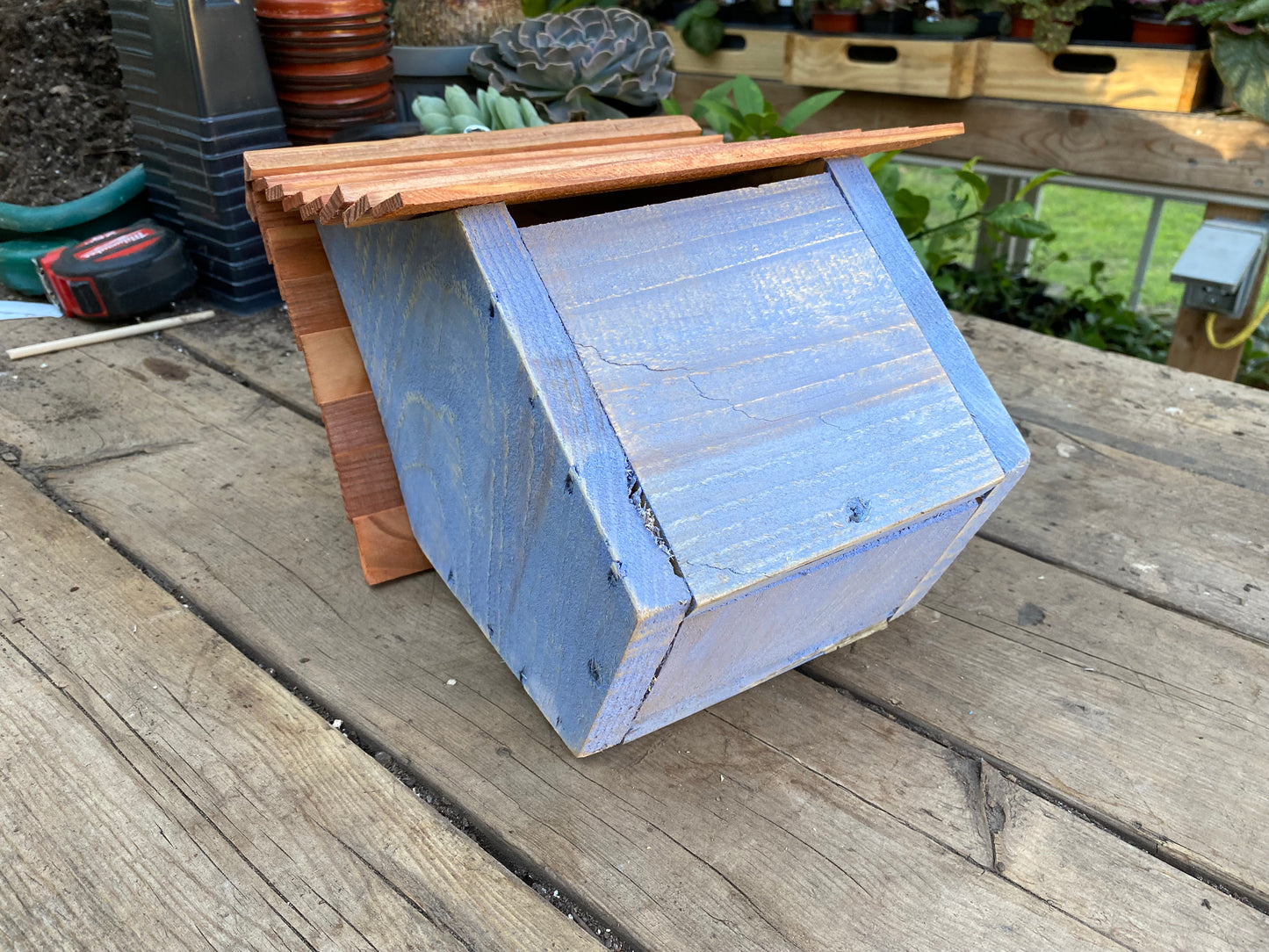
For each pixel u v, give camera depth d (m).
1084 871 0.77
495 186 0.65
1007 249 2.86
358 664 0.96
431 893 0.73
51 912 0.71
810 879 0.76
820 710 0.93
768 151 0.78
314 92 1.83
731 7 2.62
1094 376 1.58
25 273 1.82
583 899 0.74
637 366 0.70
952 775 0.86
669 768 0.85
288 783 0.82
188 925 0.70
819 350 0.78
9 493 1.22
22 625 0.99
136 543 1.13
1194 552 1.17
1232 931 0.73
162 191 1.85
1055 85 2.10
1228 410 1.48
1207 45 1.97
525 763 0.85
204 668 0.94
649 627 0.65
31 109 1.89
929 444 0.79
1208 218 2.02
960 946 0.71
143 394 1.49
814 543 0.70
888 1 2.20
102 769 0.82
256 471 1.29
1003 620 1.06
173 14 1.57
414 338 0.84
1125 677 0.98
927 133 0.89
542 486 0.70
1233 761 0.88
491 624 0.90
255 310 1.83
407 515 1.06
